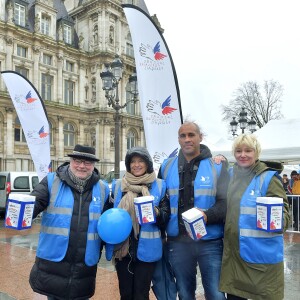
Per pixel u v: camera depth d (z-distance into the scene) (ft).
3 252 23.81
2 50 87.71
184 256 10.59
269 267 9.04
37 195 9.78
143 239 10.23
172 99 20.77
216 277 10.13
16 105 35.42
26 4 95.76
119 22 114.62
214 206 9.98
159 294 11.12
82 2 116.57
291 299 14.66
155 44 20.68
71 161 10.14
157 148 20.48
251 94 141.28
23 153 90.99
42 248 9.82
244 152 9.59
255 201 9.25
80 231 9.75
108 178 55.77
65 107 101.81
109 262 21.06
